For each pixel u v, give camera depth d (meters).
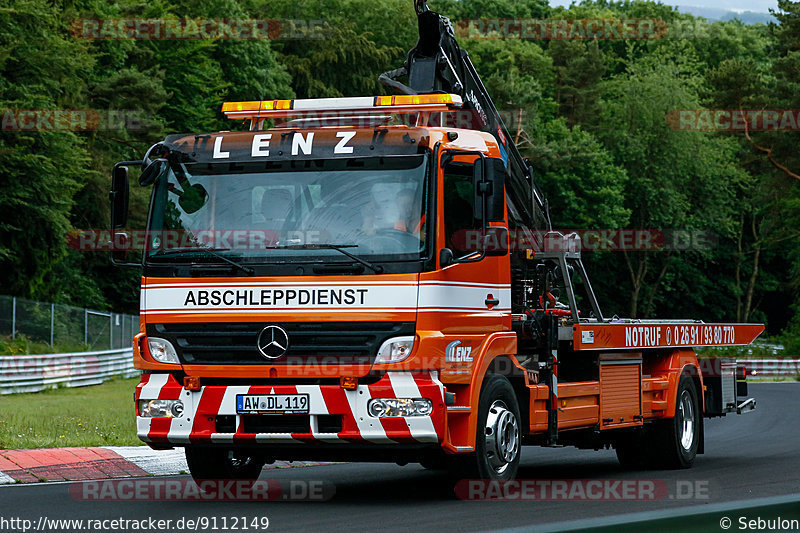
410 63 24.81
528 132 143.00
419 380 18.22
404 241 18.42
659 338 26.97
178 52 118.38
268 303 18.70
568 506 18.56
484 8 180.75
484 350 19.62
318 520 16.94
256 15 147.38
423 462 20.33
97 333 77.69
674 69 170.88
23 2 80.38
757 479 23.22
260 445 18.84
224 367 18.83
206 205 19.31
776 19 120.69
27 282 84.06
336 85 145.00
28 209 81.12
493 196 18.72
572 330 23.45
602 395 24.61
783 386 72.44
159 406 19.22
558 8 195.38
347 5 152.88
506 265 20.67
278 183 19.06
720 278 181.00
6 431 30.22
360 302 18.38
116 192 19.45
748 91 115.31
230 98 127.56
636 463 27.31
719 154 164.38
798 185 119.75
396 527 16.05
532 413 21.56
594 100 166.88
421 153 18.62
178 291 19.16
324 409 18.39
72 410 41.50
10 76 81.69
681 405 27.56
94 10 105.81
